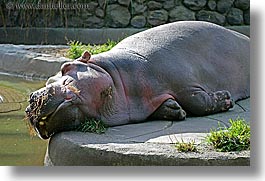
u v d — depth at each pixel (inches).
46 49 542.3
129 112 281.9
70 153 240.2
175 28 322.3
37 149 283.3
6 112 357.4
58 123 255.4
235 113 305.6
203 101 298.2
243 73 341.4
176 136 252.5
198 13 653.3
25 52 511.8
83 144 238.4
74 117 257.1
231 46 339.0
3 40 679.1
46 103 252.4
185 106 301.1
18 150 280.8
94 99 263.7
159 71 295.0
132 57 293.9
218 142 233.1
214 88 318.7
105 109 271.4
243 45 348.8
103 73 273.4
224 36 339.6
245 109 315.6
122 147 231.9
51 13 667.4
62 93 255.0
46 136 261.3
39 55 500.1
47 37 661.3
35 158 268.2
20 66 498.0
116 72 282.4
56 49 543.8
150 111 289.1
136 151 227.5
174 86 296.8
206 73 315.3
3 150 280.1
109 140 245.8
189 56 311.4
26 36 669.9
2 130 316.8
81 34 650.8
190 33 322.3
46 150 281.1
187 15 652.7
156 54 299.7
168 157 222.5
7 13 681.6
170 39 312.3
